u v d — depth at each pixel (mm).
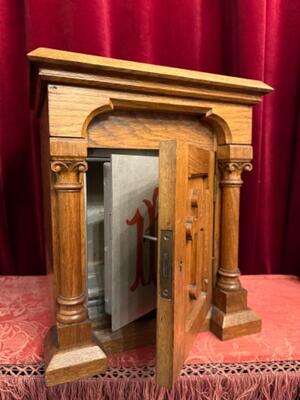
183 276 498
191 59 988
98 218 788
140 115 605
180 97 596
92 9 886
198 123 672
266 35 999
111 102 542
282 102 1062
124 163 601
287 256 1132
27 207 1029
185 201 485
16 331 688
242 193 1056
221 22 1009
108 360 605
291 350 648
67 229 540
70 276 551
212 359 618
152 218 680
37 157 1001
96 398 574
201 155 607
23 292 912
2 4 903
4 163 989
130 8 941
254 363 616
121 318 627
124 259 624
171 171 435
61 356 535
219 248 736
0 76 936
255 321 709
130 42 956
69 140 515
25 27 926
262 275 1101
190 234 511
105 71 511
